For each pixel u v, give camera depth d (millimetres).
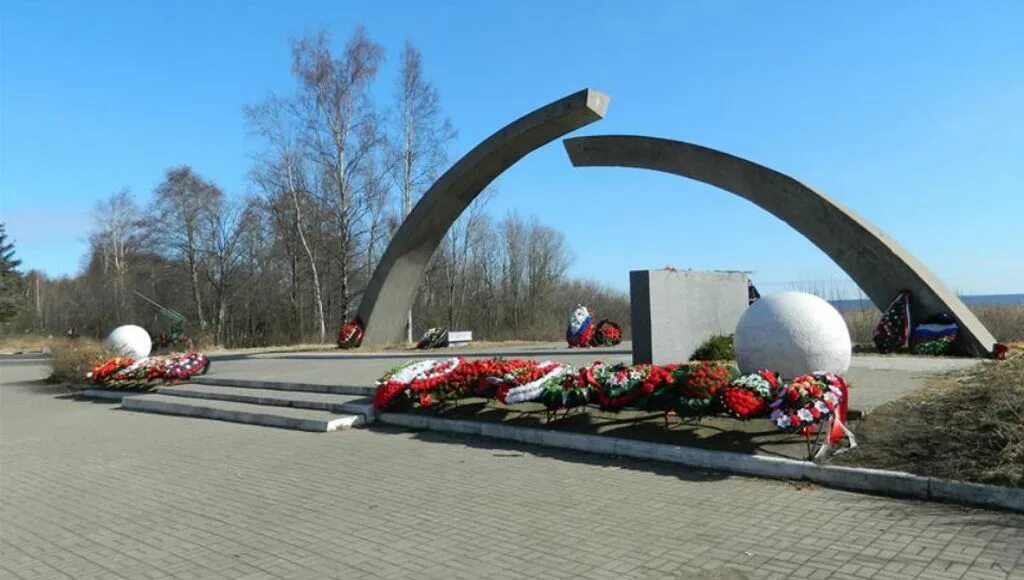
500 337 36781
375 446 8672
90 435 10523
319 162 32438
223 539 5117
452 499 6043
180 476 7391
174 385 14836
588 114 18078
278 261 46344
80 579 4387
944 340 14445
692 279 13438
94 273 59812
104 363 16328
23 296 58844
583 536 4895
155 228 47562
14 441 10211
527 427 8594
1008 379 6672
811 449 6520
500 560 4453
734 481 6344
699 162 18234
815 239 16688
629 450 7473
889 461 6016
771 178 17062
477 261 46000
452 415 9602
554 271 47156
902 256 15383
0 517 6031
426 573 4262
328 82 31750
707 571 4137
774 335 8570
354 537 5047
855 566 4117
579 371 8438
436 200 21922
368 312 23812
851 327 20188
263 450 8711
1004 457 5496
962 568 4012
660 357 12453
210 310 49406
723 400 6980
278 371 15625
